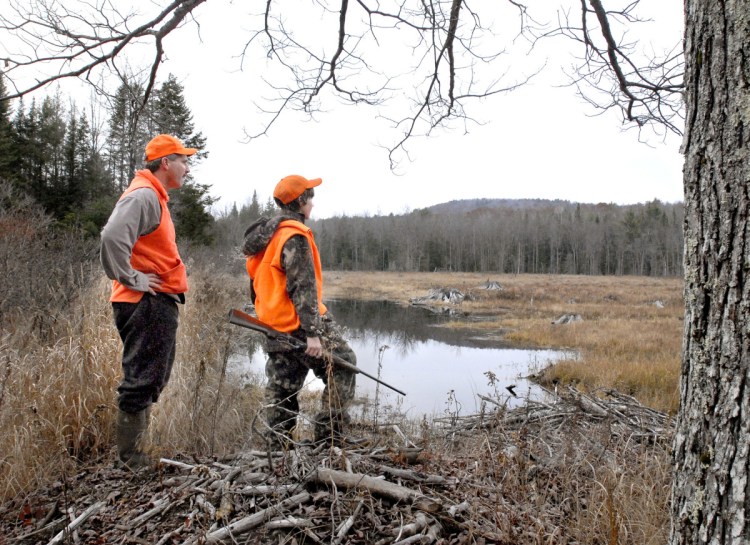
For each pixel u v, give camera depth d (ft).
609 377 33.76
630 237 288.71
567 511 8.96
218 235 104.88
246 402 17.76
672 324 67.10
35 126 82.17
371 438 11.73
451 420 17.75
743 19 4.90
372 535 7.27
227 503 7.69
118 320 9.64
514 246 306.96
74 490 8.87
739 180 4.90
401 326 69.97
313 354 9.98
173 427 11.98
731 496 4.87
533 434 13.46
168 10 11.95
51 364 12.03
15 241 26.73
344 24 14.69
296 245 10.02
